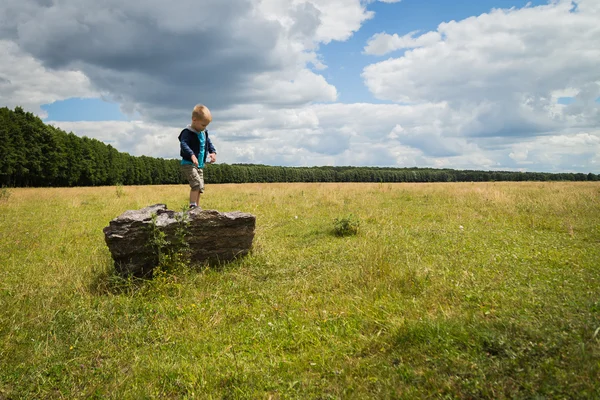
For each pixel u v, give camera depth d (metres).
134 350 3.67
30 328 4.14
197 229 5.99
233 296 5.02
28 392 3.02
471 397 2.50
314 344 3.59
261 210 12.60
